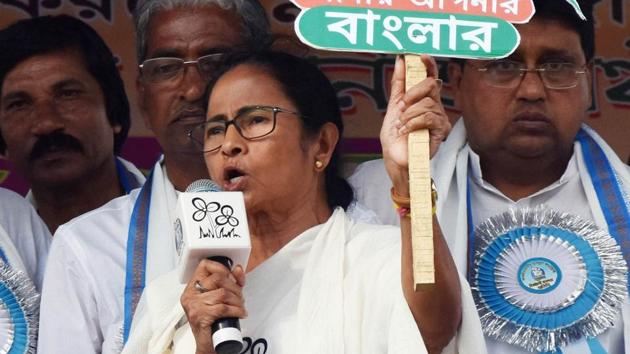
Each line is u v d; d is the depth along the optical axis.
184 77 17.70
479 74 17.70
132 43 20.78
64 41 19.39
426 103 12.78
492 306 17.28
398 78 13.16
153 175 17.92
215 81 14.83
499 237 17.59
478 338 13.34
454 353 13.50
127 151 20.55
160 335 14.02
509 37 13.19
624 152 20.98
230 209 13.30
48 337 16.91
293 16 20.83
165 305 14.33
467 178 18.03
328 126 14.62
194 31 17.73
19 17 20.81
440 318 13.23
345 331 13.48
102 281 17.11
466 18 13.20
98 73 19.52
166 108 17.70
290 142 14.25
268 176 14.12
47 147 19.33
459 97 18.30
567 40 17.53
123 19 20.78
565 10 17.53
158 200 17.62
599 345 17.02
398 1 13.16
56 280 17.19
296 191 14.27
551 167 17.95
